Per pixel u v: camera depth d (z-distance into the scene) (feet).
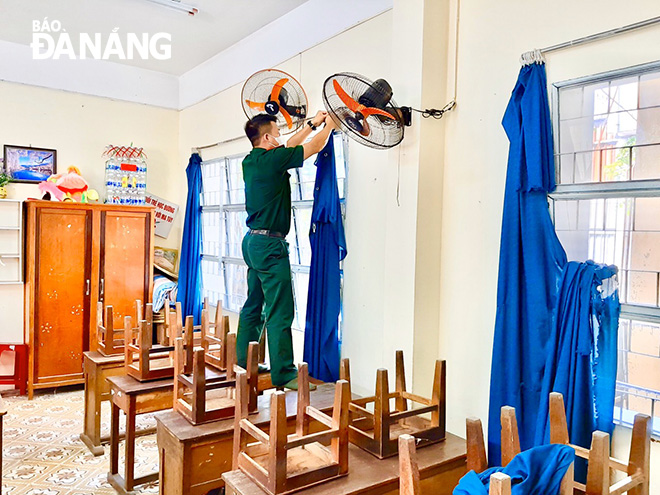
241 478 5.83
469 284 8.96
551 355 7.24
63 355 15.51
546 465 4.42
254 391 7.64
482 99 8.78
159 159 19.98
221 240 17.69
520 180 7.68
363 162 11.39
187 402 7.89
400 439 4.64
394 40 9.64
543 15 7.91
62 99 17.70
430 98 9.12
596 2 7.25
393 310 9.51
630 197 7.00
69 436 12.07
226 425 7.21
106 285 16.22
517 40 8.27
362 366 11.35
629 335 7.16
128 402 8.93
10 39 16.34
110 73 18.58
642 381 7.03
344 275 11.93
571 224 7.77
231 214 17.21
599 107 7.30
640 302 7.03
